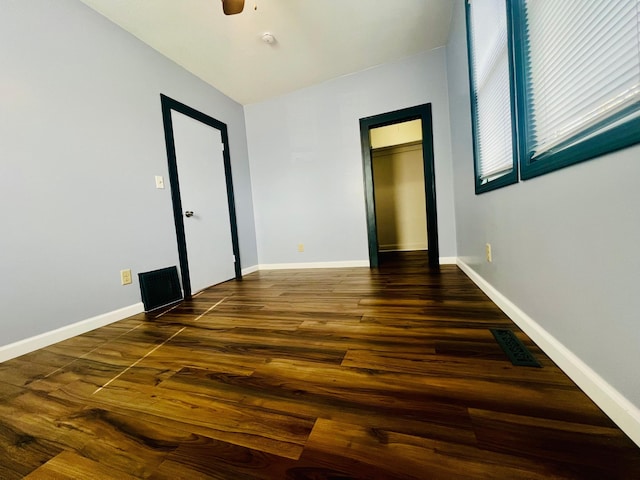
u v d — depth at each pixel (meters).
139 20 2.03
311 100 3.33
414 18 2.29
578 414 0.74
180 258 2.52
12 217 1.46
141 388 1.05
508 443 0.67
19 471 0.70
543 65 1.03
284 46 2.49
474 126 1.90
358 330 1.45
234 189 3.39
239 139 3.53
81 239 1.76
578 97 0.83
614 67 0.68
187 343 1.46
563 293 0.93
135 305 2.07
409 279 2.49
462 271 2.61
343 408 0.85
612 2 0.67
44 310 1.56
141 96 2.21
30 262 1.52
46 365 1.30
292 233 3.63
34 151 1.56
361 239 3.34
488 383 0.91
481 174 1.90
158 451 0.73
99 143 1.89
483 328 1.33
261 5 1.99
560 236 0.93
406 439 0.71
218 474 0.65
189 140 2.71
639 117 0.58
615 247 0.68
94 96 1.87
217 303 2.23
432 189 2.97
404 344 1.24
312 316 1.72
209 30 2.20
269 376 1.06
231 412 0.87
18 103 1.50
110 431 0.82
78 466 0.70
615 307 0.69
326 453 0.68
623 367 0.67
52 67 1.65
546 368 0.97
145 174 2.21
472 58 1.87
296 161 3.51
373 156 4.69
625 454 0.61
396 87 2.97
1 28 1.45
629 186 0.63
